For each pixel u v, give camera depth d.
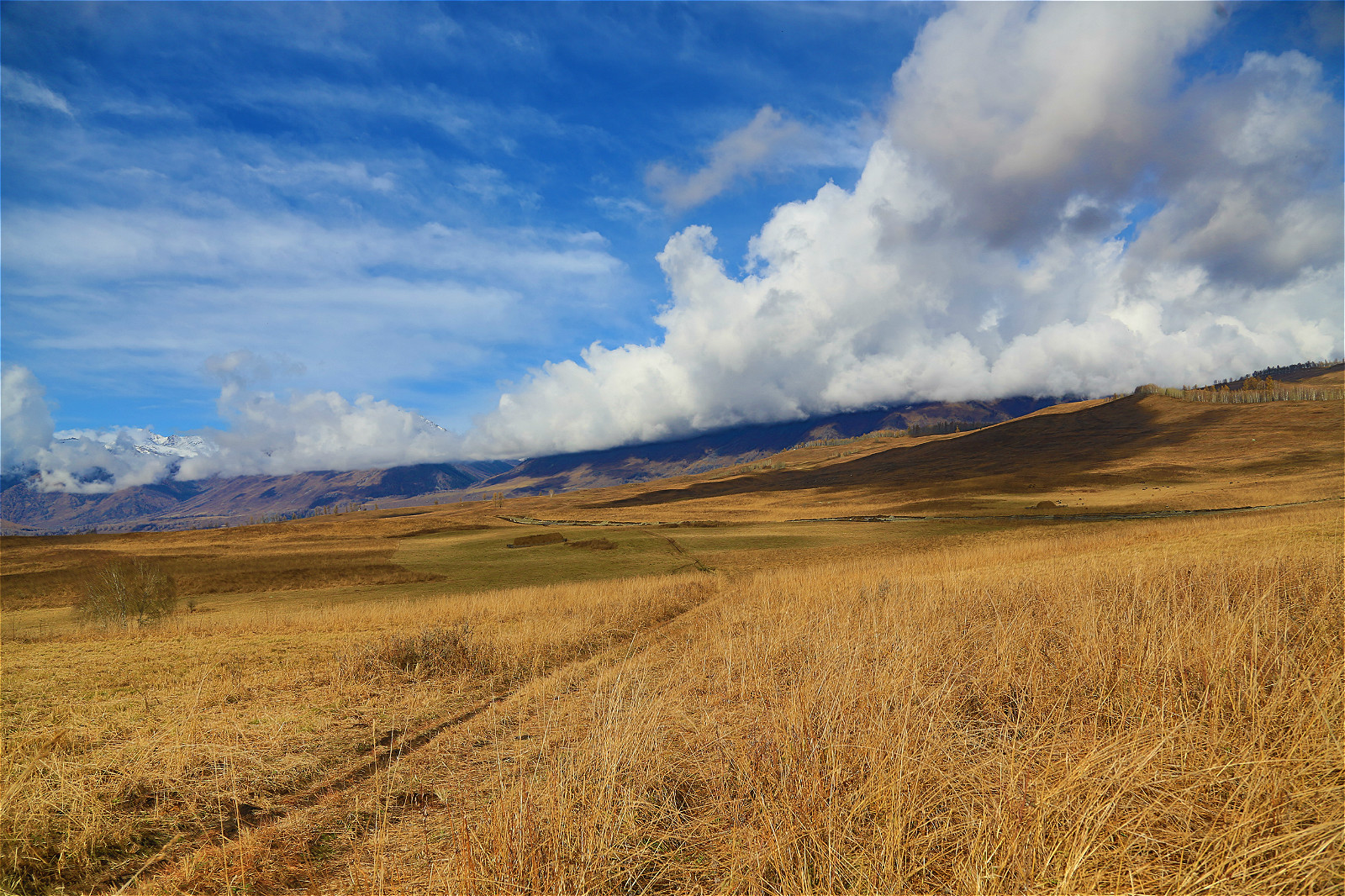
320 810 5.59
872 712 4.96
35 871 4.59
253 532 105.56
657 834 4.39
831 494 166.38
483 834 4.21
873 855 3.56
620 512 154.00
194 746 7.02
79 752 7.05
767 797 4.24
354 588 41.44
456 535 87.81
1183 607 7.88
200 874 4.46
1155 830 3.60
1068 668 6.60
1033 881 3.20
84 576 48.25
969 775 4.36
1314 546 15.08
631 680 9.24
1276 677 5.26
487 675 11.75
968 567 26.44
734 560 49.34
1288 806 3.37
